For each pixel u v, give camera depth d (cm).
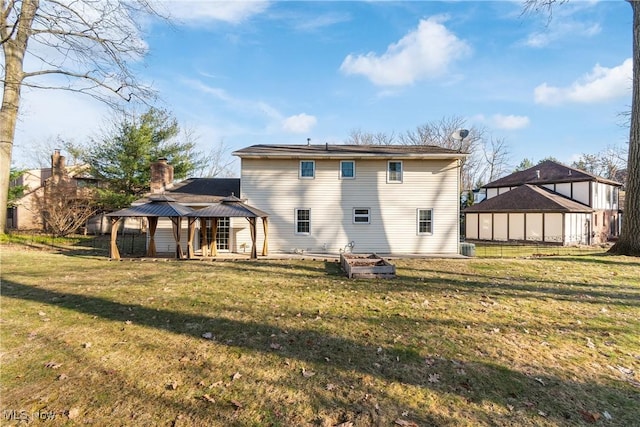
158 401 312
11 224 2842
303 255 1577
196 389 335
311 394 329
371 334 493
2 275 923
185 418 287
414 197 1694
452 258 1430
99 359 398
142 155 2470
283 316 577
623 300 689
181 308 619
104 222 2917
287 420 288
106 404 306
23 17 1312
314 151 1698
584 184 2694
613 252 1397
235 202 1548
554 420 292
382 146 1920
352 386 345
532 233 2492
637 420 294
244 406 307
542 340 473
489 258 1421
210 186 1916
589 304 660
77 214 2439
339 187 1700
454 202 1683
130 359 400
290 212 1694
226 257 1483
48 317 554
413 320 560
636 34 1270
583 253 1631
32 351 418
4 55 1422
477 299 702
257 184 1695
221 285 835
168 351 425
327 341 465
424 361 404
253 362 397
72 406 302
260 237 1695
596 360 410
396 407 309
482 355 422
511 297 718
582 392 338
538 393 335
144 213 1373
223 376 362
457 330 512
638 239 1325
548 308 633
